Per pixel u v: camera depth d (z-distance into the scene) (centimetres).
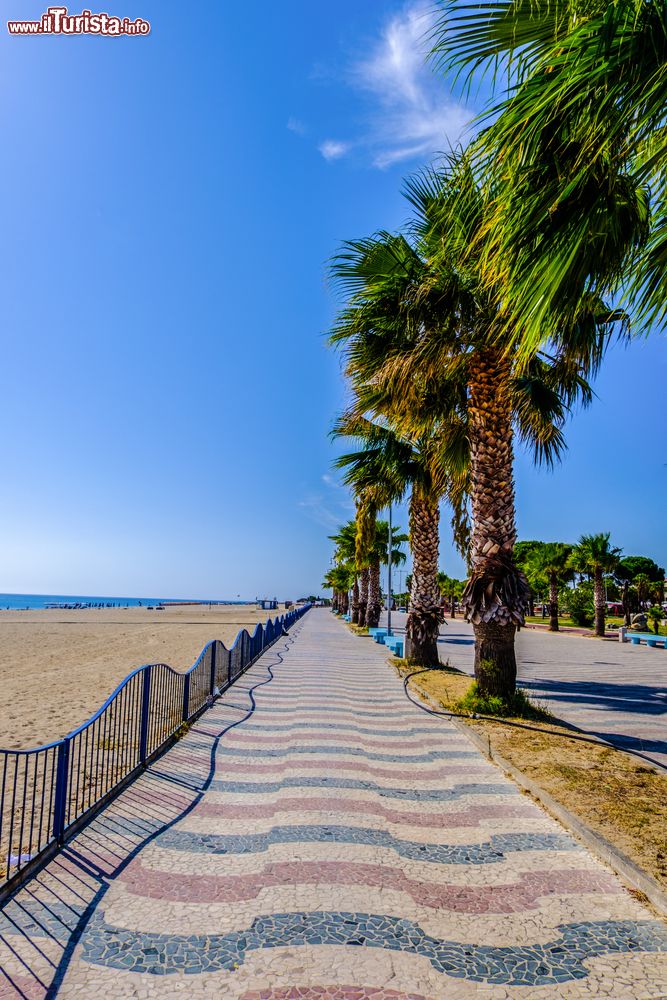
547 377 932
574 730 727
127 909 322
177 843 410
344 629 3494
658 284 348
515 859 391
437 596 1372
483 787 538
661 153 291
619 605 6462
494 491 831
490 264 360
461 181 473
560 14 300
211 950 284
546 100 270
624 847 389
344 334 909
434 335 783
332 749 662
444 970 270
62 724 861
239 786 536
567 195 303
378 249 847
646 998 253
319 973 267
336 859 388
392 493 1579
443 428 1044
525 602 825
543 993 255
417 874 368
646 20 249
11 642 2538
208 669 955
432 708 895
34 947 285
